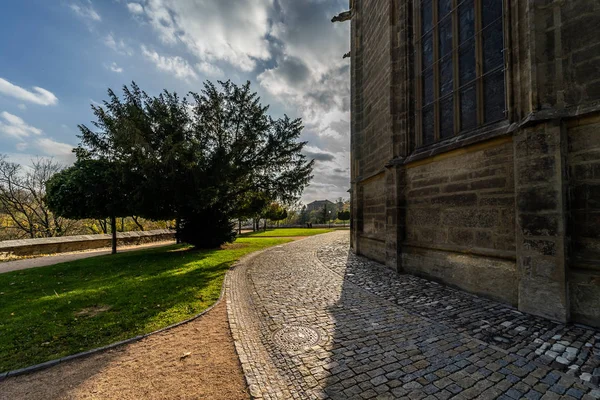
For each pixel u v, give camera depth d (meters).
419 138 7.24
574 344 3.18
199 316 4.37
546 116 3.92
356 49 11.70
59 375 2.74
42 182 25.42
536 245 4.09
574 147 3.86
